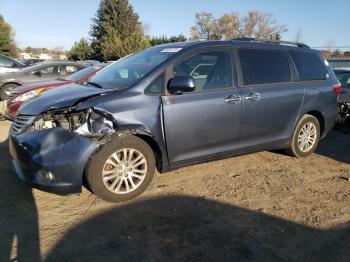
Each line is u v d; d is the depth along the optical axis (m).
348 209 4.04
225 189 4.46
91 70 8.42
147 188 4.41
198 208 3.94
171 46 4.76
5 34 57.78
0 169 4.89
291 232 3.52
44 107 3.91
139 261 3.02
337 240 3.41
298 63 5.55
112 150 3.84
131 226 3.54
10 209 3.83
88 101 3.86
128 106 3.93
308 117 5.66
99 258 3.05
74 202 4.02
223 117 4.54
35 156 3.66
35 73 11.30
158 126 4.07
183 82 4.03
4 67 13.51
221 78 4.62
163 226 3.56
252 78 4.90
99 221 3.62
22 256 3.04
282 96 5.14
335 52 48.59
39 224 3.55
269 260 3.07
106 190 3.88
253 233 3.47
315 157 5.92
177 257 3.08
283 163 5.53
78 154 3.64
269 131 5.14
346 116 7.82
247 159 5.65
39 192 4.23
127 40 43.91
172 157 4.27
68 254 3.09
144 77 4.14
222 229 3.53
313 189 4.57
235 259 3.07
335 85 6.00
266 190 4.48
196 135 4.37
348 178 4.95
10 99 7.58
